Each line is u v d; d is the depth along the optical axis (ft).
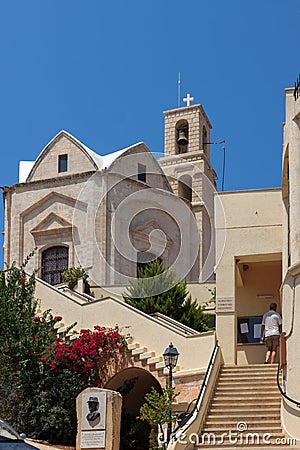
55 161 145.07
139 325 90.53
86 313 94.63
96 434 74.33
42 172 145.79
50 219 143.02
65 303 96.58
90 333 90.63
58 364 87.86
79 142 143.43
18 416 85.20
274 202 92.38
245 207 92.84
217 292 90.58
